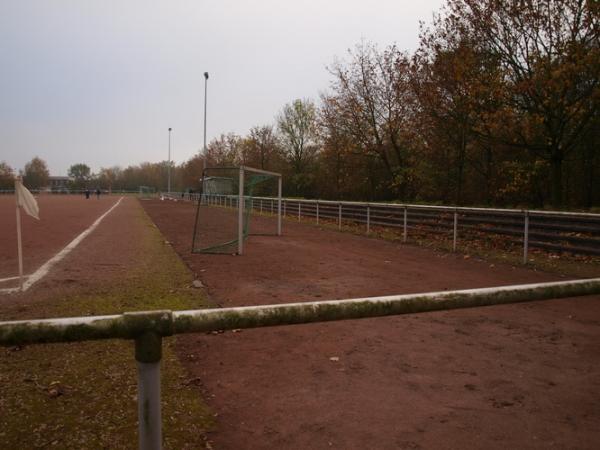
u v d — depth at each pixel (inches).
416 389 135.9
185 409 120.3
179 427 110.4
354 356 163.8
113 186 5221.5
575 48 579.8
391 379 143.1
